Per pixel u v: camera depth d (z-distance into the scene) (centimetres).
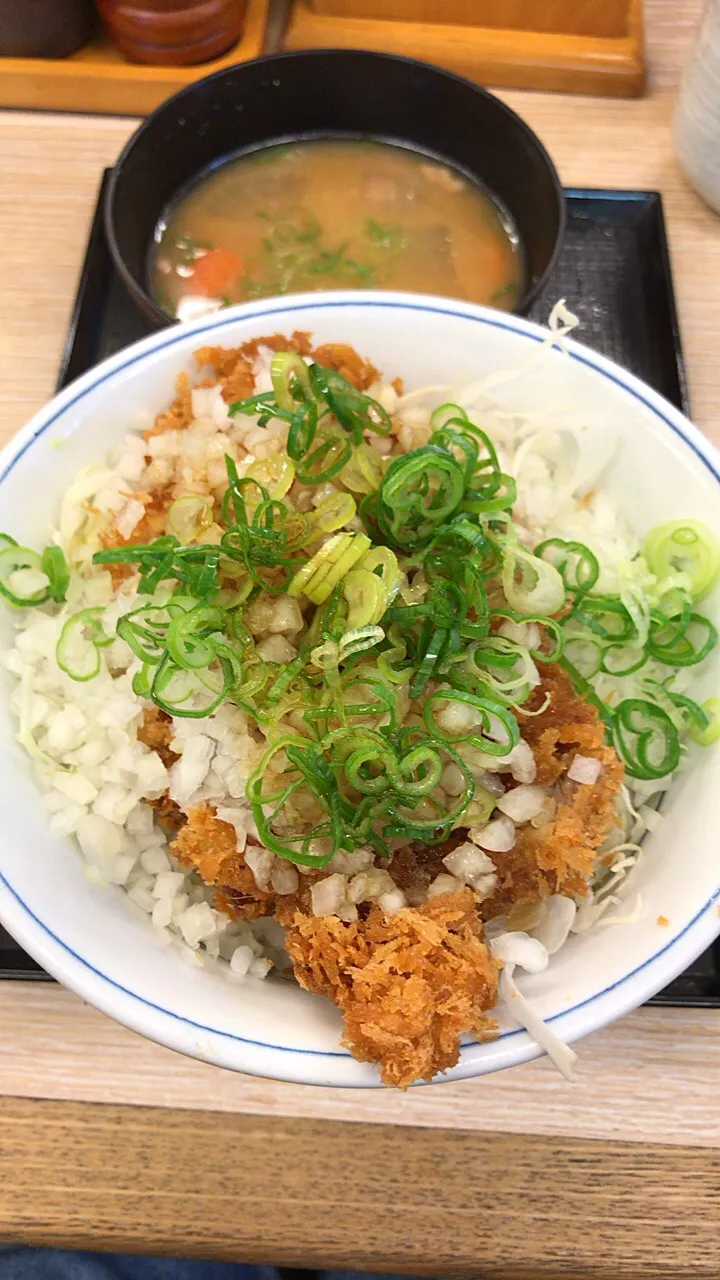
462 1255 25
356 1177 25
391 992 22
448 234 35
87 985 23
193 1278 30
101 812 25
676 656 26
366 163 36
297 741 24
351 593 25
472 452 26
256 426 28
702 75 32
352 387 27
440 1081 22
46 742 26
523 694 25
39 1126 26
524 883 25
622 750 26
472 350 28
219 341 27
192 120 34
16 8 34
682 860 24
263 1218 25
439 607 25
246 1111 26
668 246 34
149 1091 26
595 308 33
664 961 23
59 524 27
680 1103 26
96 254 33
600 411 27
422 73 34
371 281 34
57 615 27
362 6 37
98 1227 25
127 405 27
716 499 26
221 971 25
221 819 25
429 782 24
